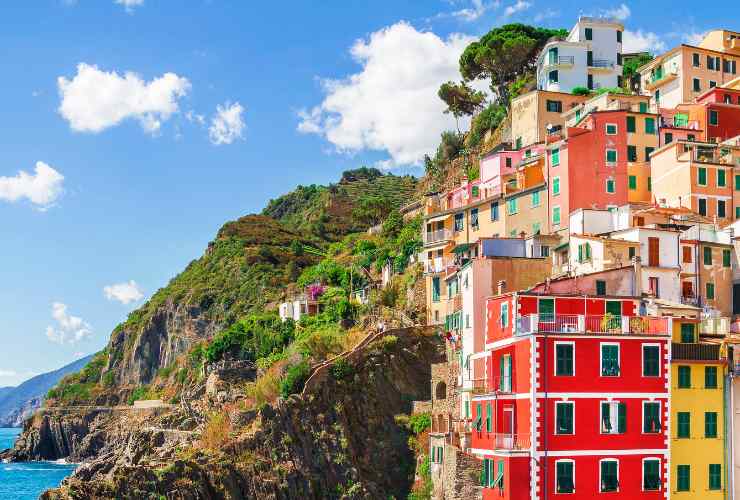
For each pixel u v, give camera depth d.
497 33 191.75
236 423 114.31
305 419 107.69
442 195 163.12
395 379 111.06
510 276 98.19
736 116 137.62
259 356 152.38
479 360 94.62
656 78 157.12
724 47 158.12
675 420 79.50
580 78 163.25
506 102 187.75
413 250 149.12
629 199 121.75
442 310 118.62
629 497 77.50
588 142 121.69
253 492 103.88
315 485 104.12
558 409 77.31
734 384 80.94
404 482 104.19
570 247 98.50
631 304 84.38
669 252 97.50
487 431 84.50
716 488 79.44
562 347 78.12
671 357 80.06
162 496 102.25
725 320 88.88
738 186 118.62
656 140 125.31
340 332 129.25
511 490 76.00
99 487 102.81
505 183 132.62
